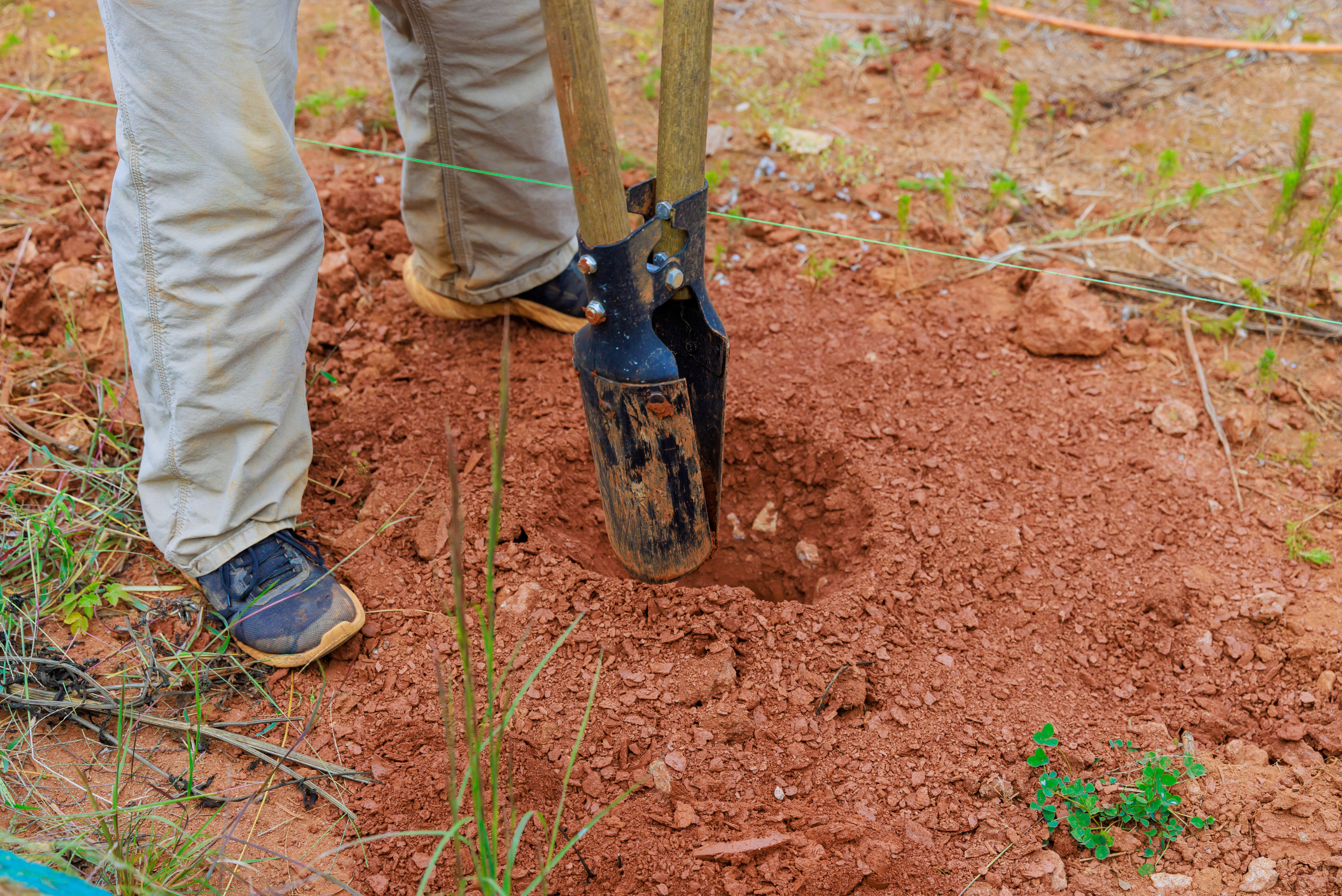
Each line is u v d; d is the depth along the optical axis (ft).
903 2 16.05
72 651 7.18
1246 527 8.50
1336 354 10.17
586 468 8.96
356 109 13.05
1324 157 12.64
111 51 5.86
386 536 8.02
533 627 7.30
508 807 6.40
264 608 7.06
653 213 6.15
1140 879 6.17
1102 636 7.64
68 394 9.20
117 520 8.00
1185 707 7.20
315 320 10.16
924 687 7.19
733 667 7.16
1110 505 8.64
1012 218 12.01
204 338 6.45
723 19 15.35
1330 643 7.45
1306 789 6.59
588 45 5.10
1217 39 14.90
